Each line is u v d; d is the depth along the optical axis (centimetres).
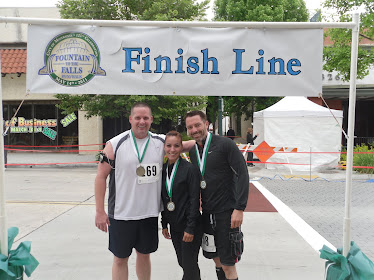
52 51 352
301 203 857
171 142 329
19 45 2111
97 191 336
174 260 484
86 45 353
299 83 356
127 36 353
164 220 356
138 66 355
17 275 319
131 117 339
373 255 504
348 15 1384
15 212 743
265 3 2031
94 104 1531
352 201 881
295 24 343
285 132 1459
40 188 1037
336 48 1446
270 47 354
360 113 2895
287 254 506
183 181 331
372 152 1408
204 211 342
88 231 608
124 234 338
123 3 1564
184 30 354
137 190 335
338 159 1460
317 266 461
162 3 1522
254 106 2334
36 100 2192
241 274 436
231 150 327
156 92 358
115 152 334
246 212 757
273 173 1389
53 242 551
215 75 356
